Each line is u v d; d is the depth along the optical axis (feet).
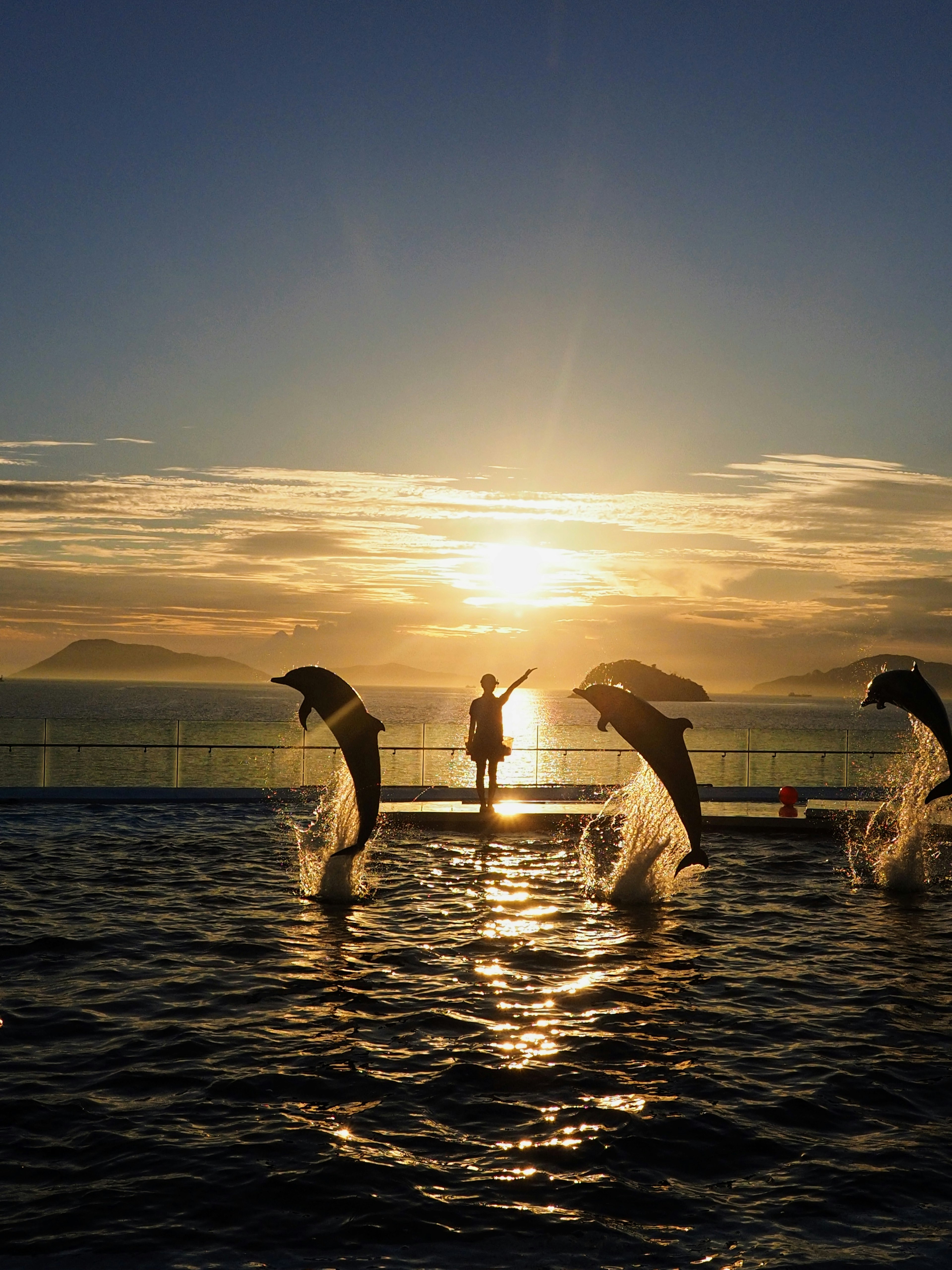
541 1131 17.40
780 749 64.54
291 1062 20.21
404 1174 15.84
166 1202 14.88
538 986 25.44
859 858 43.86
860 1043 21.86
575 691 34.60
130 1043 21.08
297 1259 13.50
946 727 34.88
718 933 31.12
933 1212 14.97
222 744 62.08
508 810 49.93
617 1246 13.93
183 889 35.53
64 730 61.16
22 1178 15.51
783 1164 16.39
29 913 31.68
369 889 36.11
